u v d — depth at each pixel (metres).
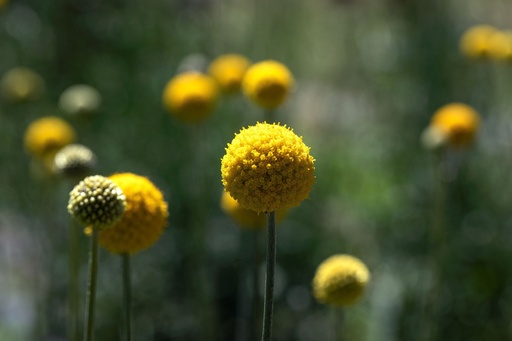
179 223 8.70
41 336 7.77
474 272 8.34
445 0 11.66
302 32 12.12
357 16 13.20
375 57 12.67
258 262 5.68
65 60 11.25
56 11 11.20
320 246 9.16
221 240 8.59
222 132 9.32
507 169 9.05
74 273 5.03
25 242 9.63
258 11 11.03
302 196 3.01
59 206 9.10
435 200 8.78
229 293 8.38
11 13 11.01
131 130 9.71
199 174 7.82
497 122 9.70
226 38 10.92
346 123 11.97
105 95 10.37
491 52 9.23
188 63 8.23
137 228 3.74
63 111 9.90
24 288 8.91
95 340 8.05
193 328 7.98
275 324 8.59
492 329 8.10
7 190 9.70
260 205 2.95
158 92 9.87
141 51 10.83
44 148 7.09
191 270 8.33
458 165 8.88
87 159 5.17
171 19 11.11
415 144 10.31
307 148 3.05
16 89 9.12
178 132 9.26
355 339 8.40
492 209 8.79
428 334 6.82
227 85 7.85
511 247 8.51
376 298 8.43
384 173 10.66
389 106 11.53
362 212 10.10
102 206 3.44
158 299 8.30
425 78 10.70
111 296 8.29
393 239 9.24
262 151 2.97
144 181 3.89
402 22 12.20
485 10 12.44
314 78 12.97
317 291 5.10
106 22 11.19
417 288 8.23
